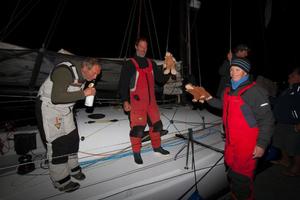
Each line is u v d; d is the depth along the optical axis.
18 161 2.85
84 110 4.57
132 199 2.20
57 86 2.05
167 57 3.28
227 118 2.18
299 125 3.13
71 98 2.07
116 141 3.14
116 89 3.91
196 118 4.34
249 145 2.09
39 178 2.51
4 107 3.57
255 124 2.08
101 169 2.65
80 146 2.98
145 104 2.79
